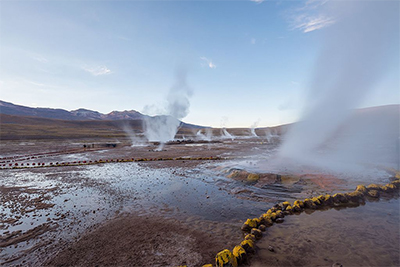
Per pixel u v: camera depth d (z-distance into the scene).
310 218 6.54
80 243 5.22
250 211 7.19
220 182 10.87
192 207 7.59
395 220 6.34
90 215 6.98
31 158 21.77
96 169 15.39
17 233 5.77
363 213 6.90
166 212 7.14
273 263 4.30
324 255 4.57
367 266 4.20
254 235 5.35
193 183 10.90
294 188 9.44
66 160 20.22
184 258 4.50
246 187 9.79
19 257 4.70
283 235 5.47
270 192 9.04
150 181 11.52
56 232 5.83
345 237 5.34
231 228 5.92
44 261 4.54
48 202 8.28
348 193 8.23
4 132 60.84
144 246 5.01
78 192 9.60
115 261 4.45
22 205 8.00
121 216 6.85
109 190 9.88
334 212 7.01
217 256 4.18
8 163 18.78
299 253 4.65
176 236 5.47
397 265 4.21
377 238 5.28
